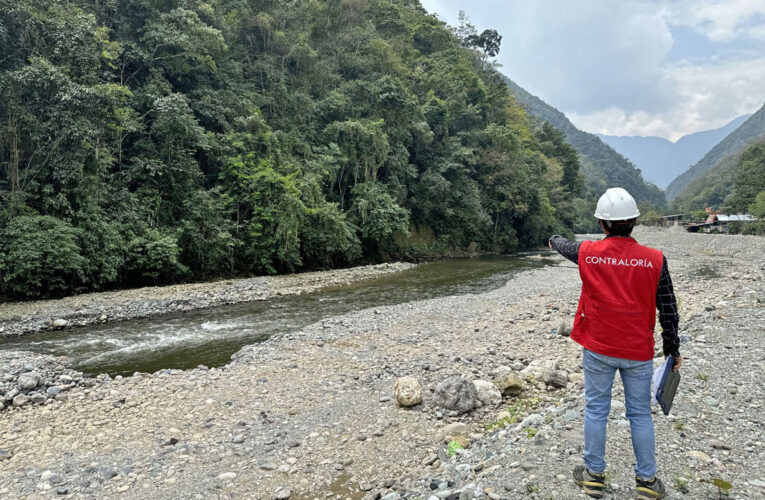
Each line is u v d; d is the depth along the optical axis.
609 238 3.03
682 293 14.99
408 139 35.59
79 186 16.91
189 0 24.62
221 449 5.45
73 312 13.59
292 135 27.95
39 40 17.00
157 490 4.57
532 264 31.31
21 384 7.53
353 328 11.72
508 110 60.97
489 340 10.13
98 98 17.28
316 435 5.73
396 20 46.31
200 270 21.23
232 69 27.12
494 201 42.25
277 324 13.06
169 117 20.19
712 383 5.58
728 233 64.12
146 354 10.13
